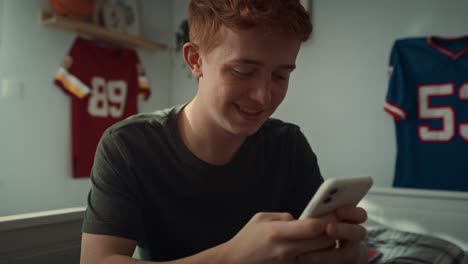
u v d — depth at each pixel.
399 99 2.40
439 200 2.07
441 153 2.32
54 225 1.06
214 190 0.77
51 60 2.83
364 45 2.68
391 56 2.48
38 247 1.02
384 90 2.60
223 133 0.71
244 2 0.54
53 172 2.86
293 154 0.90
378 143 2.62
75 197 2.99
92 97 2.99
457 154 2.27
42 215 1.03
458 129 2.27
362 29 2.69
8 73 2.60
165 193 0.76
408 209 2.15
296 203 0.93
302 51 2.93
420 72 2.38
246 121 0.60
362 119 2.68
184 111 0.79
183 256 0.79
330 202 0.49
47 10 2.82
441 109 2.32
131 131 0.75
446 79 2.30
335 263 0.51
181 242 0.78
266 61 0.56
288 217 0.49
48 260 1.05
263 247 0.45
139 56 3.49
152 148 0.75
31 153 2.73
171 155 0.76
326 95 2.83
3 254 0.95
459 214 2.02
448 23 2.38
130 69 3.25
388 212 2.21
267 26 0.53
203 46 0.61
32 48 2.72
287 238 0.44
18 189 2.66
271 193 0.85
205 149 0.75
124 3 3.22
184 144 0.75
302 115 2.93
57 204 2.88
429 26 2.44
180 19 3.77
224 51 0.57
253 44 0.55
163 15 3.72
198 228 0.78
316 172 0.93
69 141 2.96
